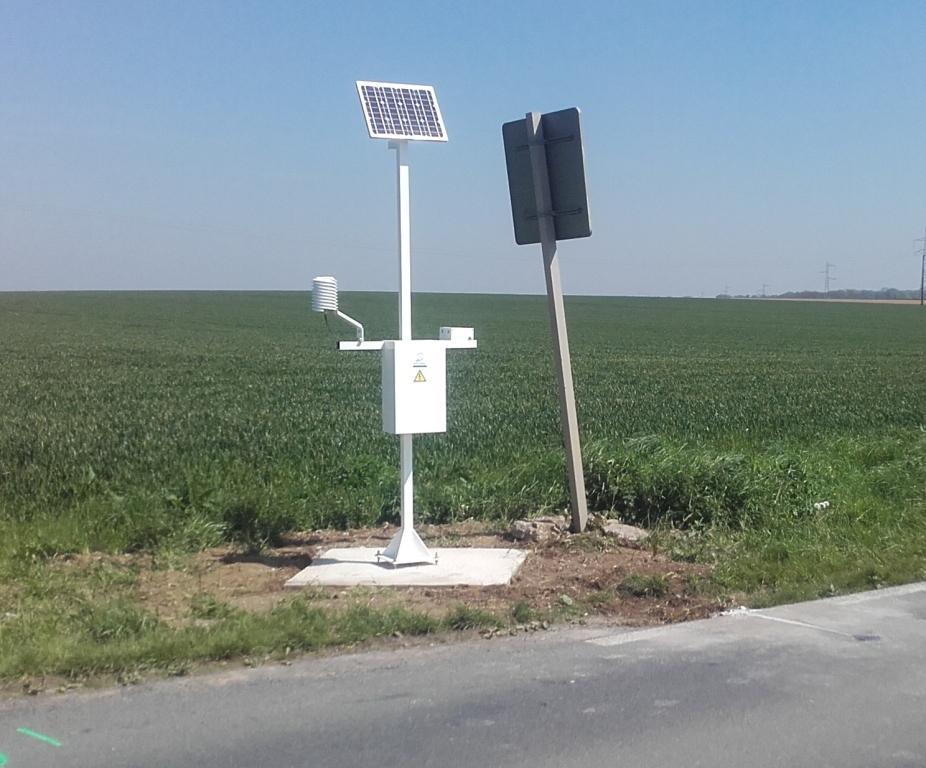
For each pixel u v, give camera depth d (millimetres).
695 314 99500
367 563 8156
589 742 4812
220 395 25547
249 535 9273
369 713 5184
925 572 8109
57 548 8742
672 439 14742
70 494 11164
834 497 10625
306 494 10555
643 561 8352
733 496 9945
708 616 6984
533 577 7875
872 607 7223
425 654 6141
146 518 9406
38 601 7160
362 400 24188
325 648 6242
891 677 5730
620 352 49969
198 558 8617
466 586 7578
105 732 4953
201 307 90938
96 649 5969
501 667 5895
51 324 67875
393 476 11320
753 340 62906
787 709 5238
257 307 91625
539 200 8938
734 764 4578
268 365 37719
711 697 5406
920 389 28234
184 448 14891
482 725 5020
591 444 12141
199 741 4840
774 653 6160
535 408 20875
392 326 68500
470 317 83438
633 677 5727
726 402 23406
